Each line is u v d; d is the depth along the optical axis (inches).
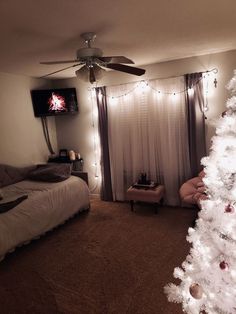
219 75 144.6
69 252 117.2
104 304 84.0
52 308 83.7
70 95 182.7
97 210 166.4
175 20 91.1
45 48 113.9
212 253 55.4
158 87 158.9
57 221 138.5
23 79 172.6
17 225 115.7
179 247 116.0
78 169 187.8
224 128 54.7
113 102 172.9
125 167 178.9
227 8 83.0
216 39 117.7
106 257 111.4
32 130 180.7
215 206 54.9
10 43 104.6
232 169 52.0
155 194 149.8
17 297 89.8
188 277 62.3
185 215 151.3
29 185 150.0
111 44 114.9
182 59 152.3
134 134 169.8
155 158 168.2
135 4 76.8
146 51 130.4
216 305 55.9
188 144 155.3
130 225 141.6
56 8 76.4
